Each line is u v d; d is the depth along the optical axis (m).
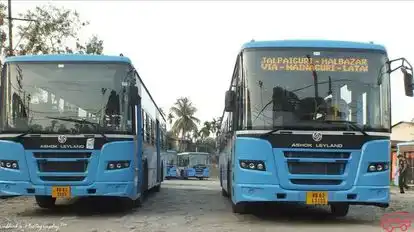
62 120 11.20
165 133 27.41
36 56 11.55
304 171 9.89
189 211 13.23
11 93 11.34
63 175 10.98
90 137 11.11
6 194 11.02
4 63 11.59
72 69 11.52
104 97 11.42
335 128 9.95
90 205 14.51
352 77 10.24
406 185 28.19
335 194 9.81
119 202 13.66
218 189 24.97
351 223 10.88
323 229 9.83
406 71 10.28
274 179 9.86
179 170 54.38
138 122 12.51
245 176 10.01
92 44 28.03
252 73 10.28
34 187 10.94
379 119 10.12
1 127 11.17
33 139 11.03
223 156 18.72
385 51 10.44
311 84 10.18
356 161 9.92
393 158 35.88
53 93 11.36
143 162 14.24
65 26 27.05
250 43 10.47
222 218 11.60
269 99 10.12
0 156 11.11
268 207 13.39
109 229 9.84
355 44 10.43
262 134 9.96
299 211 13.20
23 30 26.17
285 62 10.30
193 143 89.19
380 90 10.25
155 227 10.12
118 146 11.21
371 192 9.91
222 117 19.83
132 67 11.73
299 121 9.98
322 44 10.37
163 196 19.09
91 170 11.04
